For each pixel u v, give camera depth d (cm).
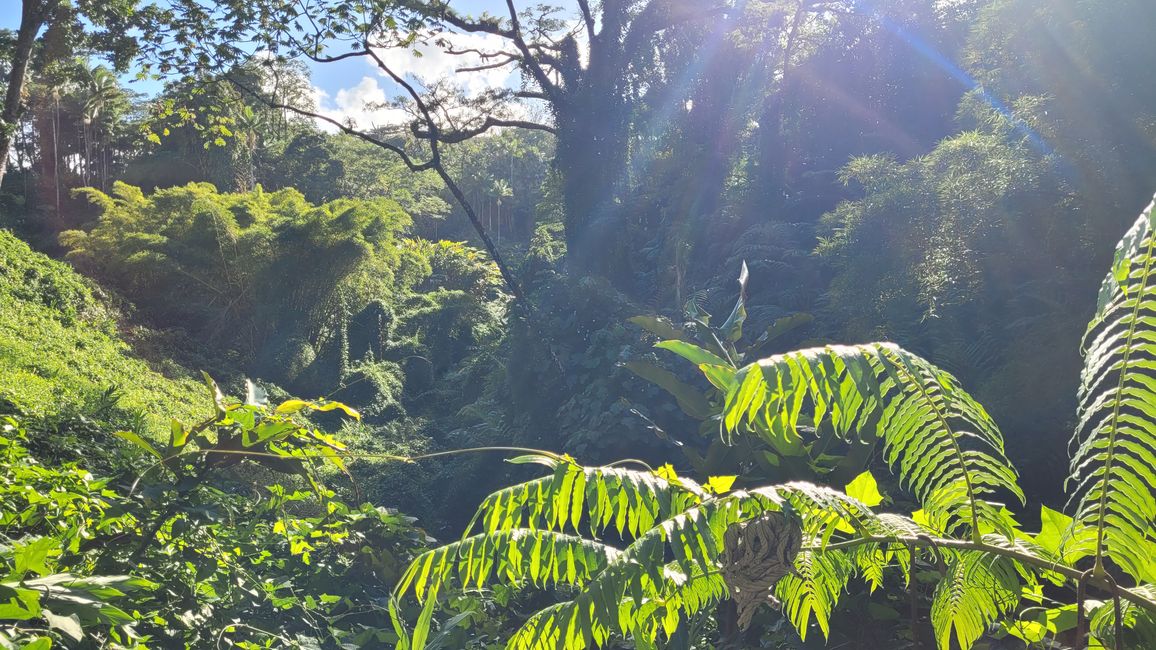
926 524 225
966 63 638
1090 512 200
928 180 618
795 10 1477
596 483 194
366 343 2611
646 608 206
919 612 385
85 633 214
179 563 300
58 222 3638
